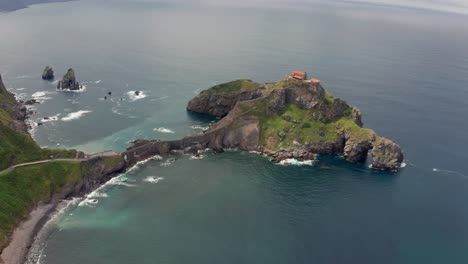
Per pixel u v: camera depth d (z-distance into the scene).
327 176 184.75
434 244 144.38
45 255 128.50
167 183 172.50
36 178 157.38
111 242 136.00
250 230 145.50
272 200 164.25
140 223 146.25
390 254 138.00
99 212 151.50
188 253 132.88
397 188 178.00
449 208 166.12
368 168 194.00
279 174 184.62
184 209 155.38
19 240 132.62
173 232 142.38
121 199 159.88
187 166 187.38
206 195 165.38
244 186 173.50
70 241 135.38
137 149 188.12
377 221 154.75
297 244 139.75
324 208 160.75
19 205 144.62
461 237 149.25
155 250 133.38
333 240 142.88
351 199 167.88
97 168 172.62
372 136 198.00
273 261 131.38
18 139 170.12
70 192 160.12
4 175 152.38
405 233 149.00
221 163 192.38
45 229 140.75
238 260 130.88
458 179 189.12
